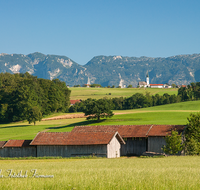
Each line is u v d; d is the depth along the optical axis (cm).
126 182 1611
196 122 5003
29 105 13612
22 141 5794
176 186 1526
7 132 10469
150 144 5428
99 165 3092
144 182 1627
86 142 5197
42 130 10306
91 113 11256
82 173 2075
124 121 10638
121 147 5747
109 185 1539
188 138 4900
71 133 5584
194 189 1490
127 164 3156
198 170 2284
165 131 5347
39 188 1514
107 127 6191
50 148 5425
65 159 4734
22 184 1576
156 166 2845
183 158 4031
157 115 11425
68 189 1494
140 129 5797
